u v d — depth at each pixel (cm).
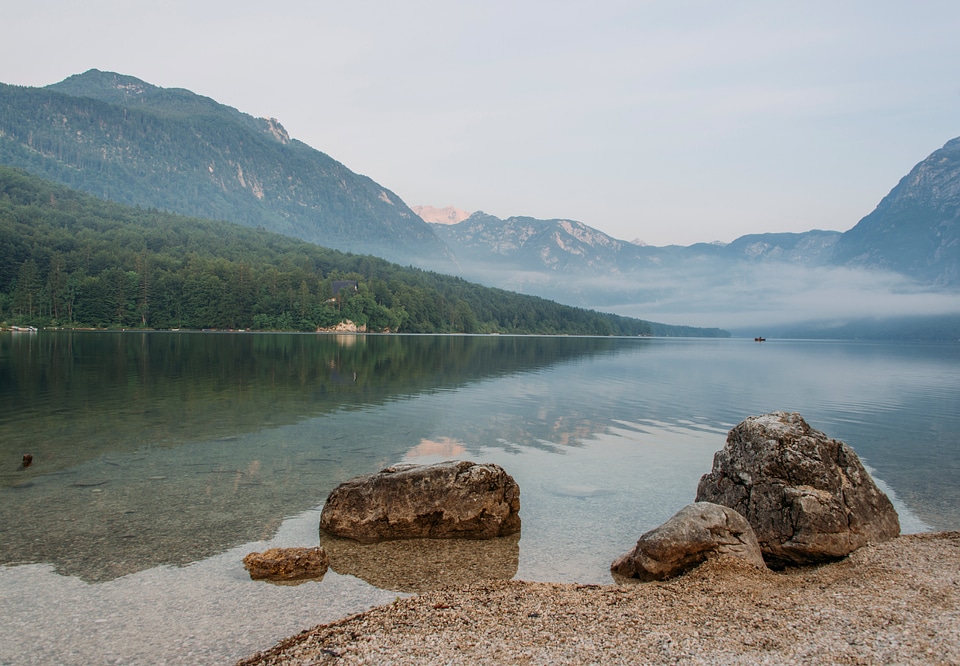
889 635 1048
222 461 2372
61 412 3397
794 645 1014
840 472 1614
